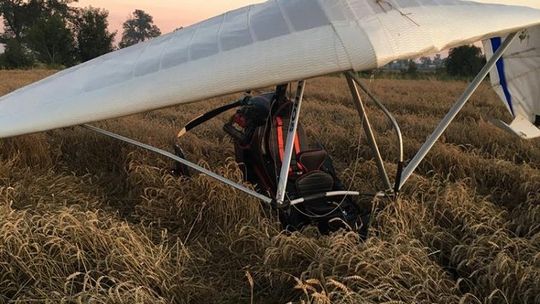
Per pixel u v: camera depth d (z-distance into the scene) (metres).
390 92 17.86
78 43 57.28
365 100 15.06
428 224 5.01
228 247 4.83
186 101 4.10
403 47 3.63
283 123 5.41
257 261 4.59
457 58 30.53
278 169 5.30
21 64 53.28
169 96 4.18
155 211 5.53
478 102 14.75
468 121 11.20
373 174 6.43
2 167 6.34
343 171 6.80
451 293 3.89
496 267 3.99
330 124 10.05
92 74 5.33
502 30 4.25
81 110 4.66
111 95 4.56
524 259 4.28
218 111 6.61
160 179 6.14
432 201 5.48
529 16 4.50
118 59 5.46
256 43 4.08
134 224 5.39
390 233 4.68
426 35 3.77
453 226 5.16
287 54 3.80
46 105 5.07
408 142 8.12
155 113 11.86
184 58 4.45
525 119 5.97
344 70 3.62
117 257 4.11
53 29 55.44
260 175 5.73
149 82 4.41
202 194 5.59
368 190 6.02
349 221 5.05
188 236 5.11
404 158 7.71
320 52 3.69
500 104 14.16
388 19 3.84
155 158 7.18
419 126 10.07
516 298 3.90
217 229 5.27
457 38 3.90
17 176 6.30
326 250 4.19
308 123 10.23
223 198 5.40
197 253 4.76
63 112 4.77
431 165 7.34
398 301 3.52
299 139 5.48
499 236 4.47
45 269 4.06
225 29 4.63
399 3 4.06
